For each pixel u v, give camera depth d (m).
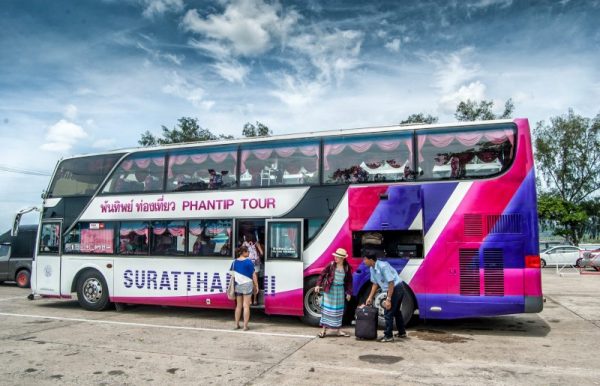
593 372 6.10
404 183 8.93
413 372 6.14
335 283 8.35
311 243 9.49
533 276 8.15
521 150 8.48
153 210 11.05
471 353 7.15
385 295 9.01
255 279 9.37
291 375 6.05
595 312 11.02
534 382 5.69
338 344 7.84
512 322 9.84
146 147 11.45
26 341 8.19
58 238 12.12
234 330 9.14
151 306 12.46
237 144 10.44
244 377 6.00
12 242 18.33
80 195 12.05
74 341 8.17
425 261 8.64
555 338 8.23
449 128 8.90
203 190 10.58
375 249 8.34
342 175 9.41
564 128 45.59
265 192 9.95
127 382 5.88
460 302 8.40
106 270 11.45
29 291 16.58
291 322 10.07
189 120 43.44
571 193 45.69
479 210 8.48
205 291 10.35
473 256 8.42
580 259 27.73
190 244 10.61
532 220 8.26
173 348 7.62
